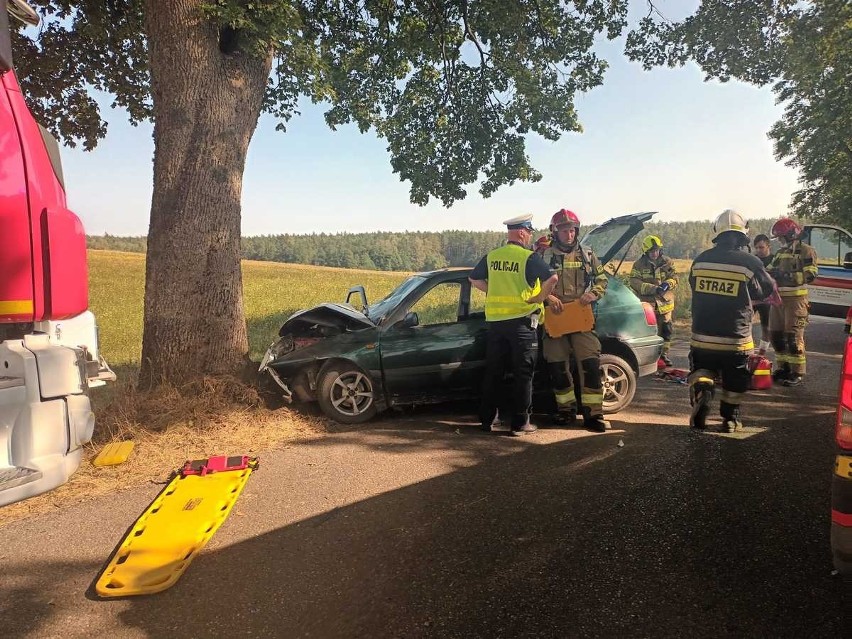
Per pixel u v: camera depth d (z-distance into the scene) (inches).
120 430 189.9
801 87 749.3
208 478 160.2
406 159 407.5
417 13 351.6
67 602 102.6
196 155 213.5
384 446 188.5
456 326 218.5
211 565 115.0
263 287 1145.4
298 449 187.2
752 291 184.9
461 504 141.6
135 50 328.8
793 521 126.6
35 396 103.7
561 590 102.0
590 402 200.7
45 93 341.1
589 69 411.5
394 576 109.0
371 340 211.9
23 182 104.5
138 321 646.5
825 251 414.6
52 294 108.2
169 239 214.2
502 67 386.6
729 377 190.1
